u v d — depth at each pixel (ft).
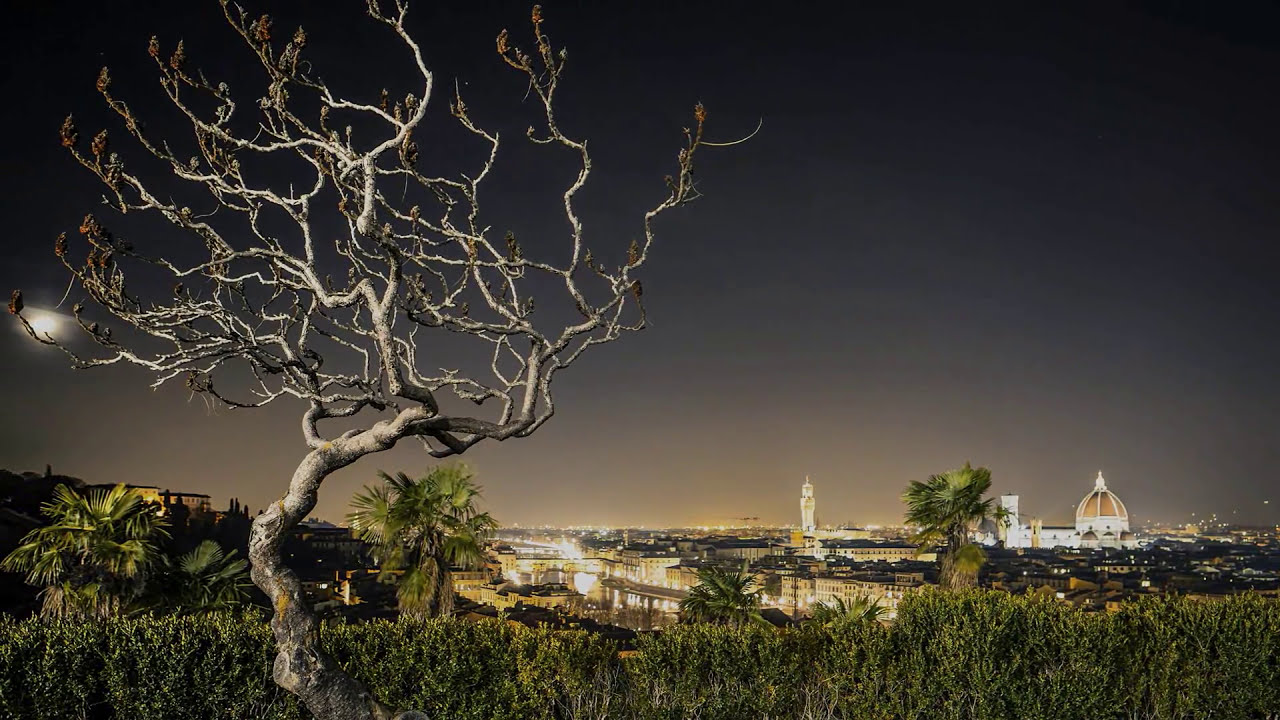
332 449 22.65
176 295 21.36
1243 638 33.91
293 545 288.92
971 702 34.76
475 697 33.47
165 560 47.14
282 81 19.80
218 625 33.42
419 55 20.31
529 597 471.62
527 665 34.45
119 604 43.62
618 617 436.76
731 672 35.76
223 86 20.01
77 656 31.58
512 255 22.59
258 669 32.50
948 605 36.68
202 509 188.55
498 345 24.84
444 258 22.33
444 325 22.38
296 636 22.56
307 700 22.71
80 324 20.07
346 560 280.31
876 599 48.60
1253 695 33.42
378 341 20.81
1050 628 35.35
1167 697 34.60
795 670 36.06
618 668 36.45
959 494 56.03
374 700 23.73
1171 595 37.17
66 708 31.24
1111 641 34.32
